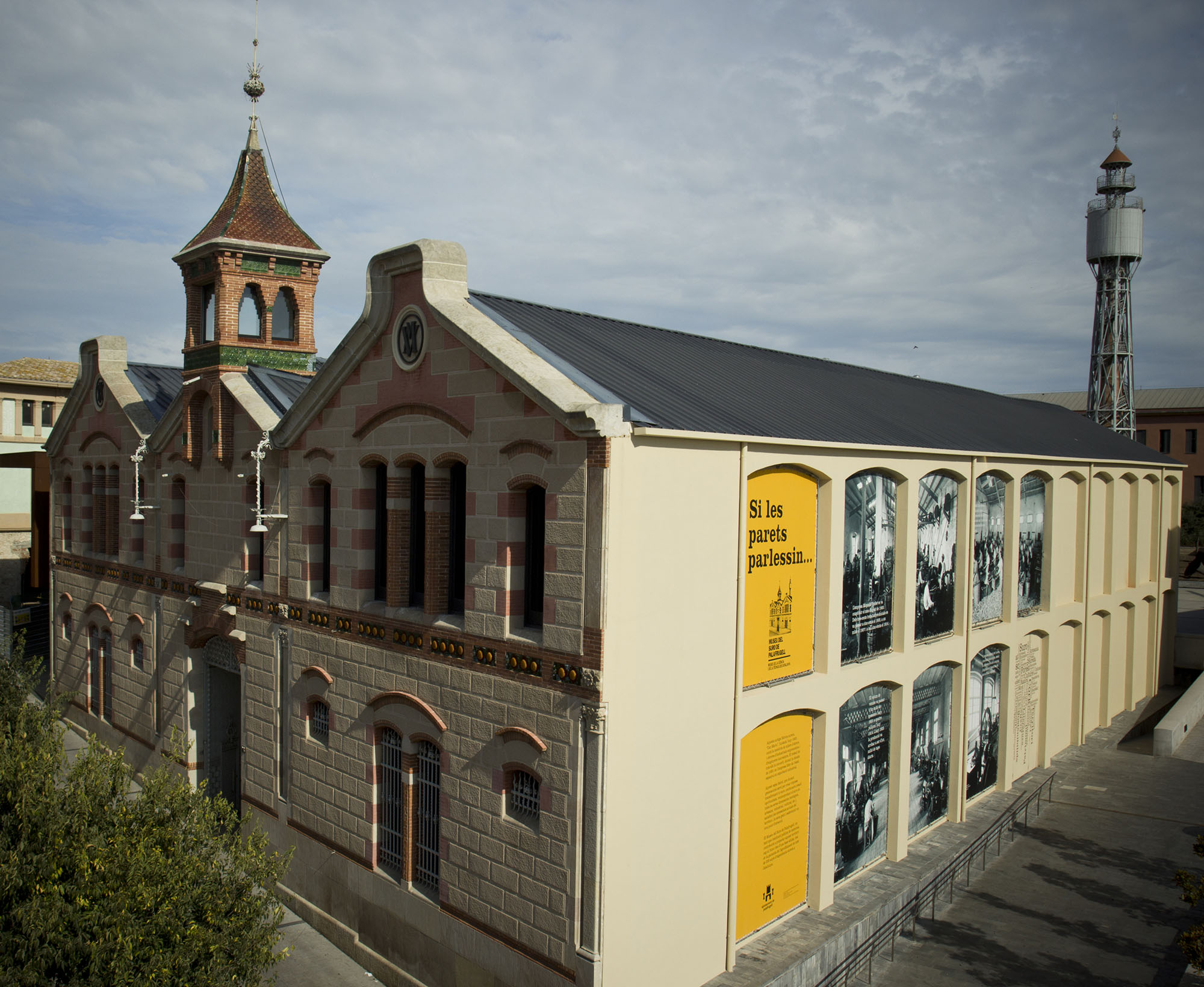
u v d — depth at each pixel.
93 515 27.97
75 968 9.89
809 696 16.42
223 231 21.95
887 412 22.06
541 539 14.01
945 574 20.89
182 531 23.81
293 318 23.58
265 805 19.64
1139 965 16.20
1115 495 30.05
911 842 20.36
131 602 25.66
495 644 14.15
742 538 14.66
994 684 23.45
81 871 10.46
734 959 14.87
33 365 58.41
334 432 17.55
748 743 15.63
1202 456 77.00
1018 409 33.28
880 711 18.98
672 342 21.08
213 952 10.80
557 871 13.10
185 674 23.02
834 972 15.38
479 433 14.41
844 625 17.56
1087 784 25.25
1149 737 29.91
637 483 12.84
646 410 13.78
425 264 15.23
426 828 15.76
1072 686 28.06
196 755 22.97
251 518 20.52
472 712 14.55
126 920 10.21
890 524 18.89
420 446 15.62
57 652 30.25
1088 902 18.62
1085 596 27.53
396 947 16.09
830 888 17.22
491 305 17.22
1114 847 21.25
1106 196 56.94
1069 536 26.95
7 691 19.47
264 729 19.69
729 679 14.62
